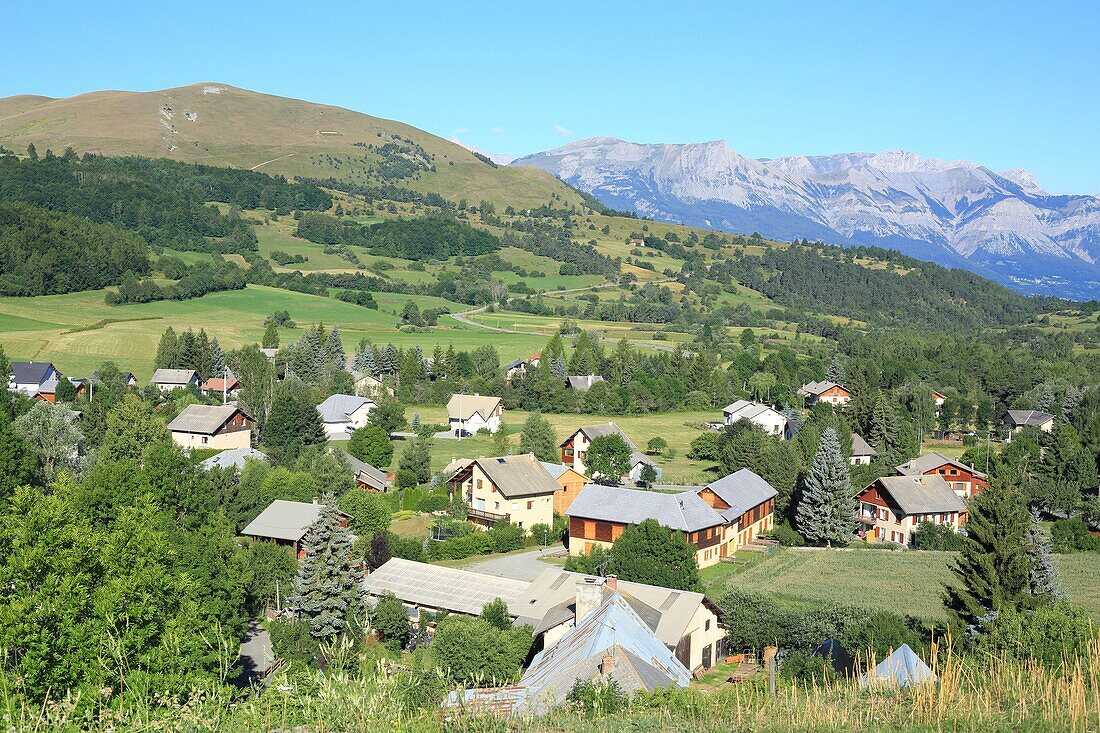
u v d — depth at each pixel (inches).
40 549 986.1
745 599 1777.8
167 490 1951.3
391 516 2822.3
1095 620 1900.8
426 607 1856.5
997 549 1616.6
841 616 1696.6
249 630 1815.9
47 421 2768.2
